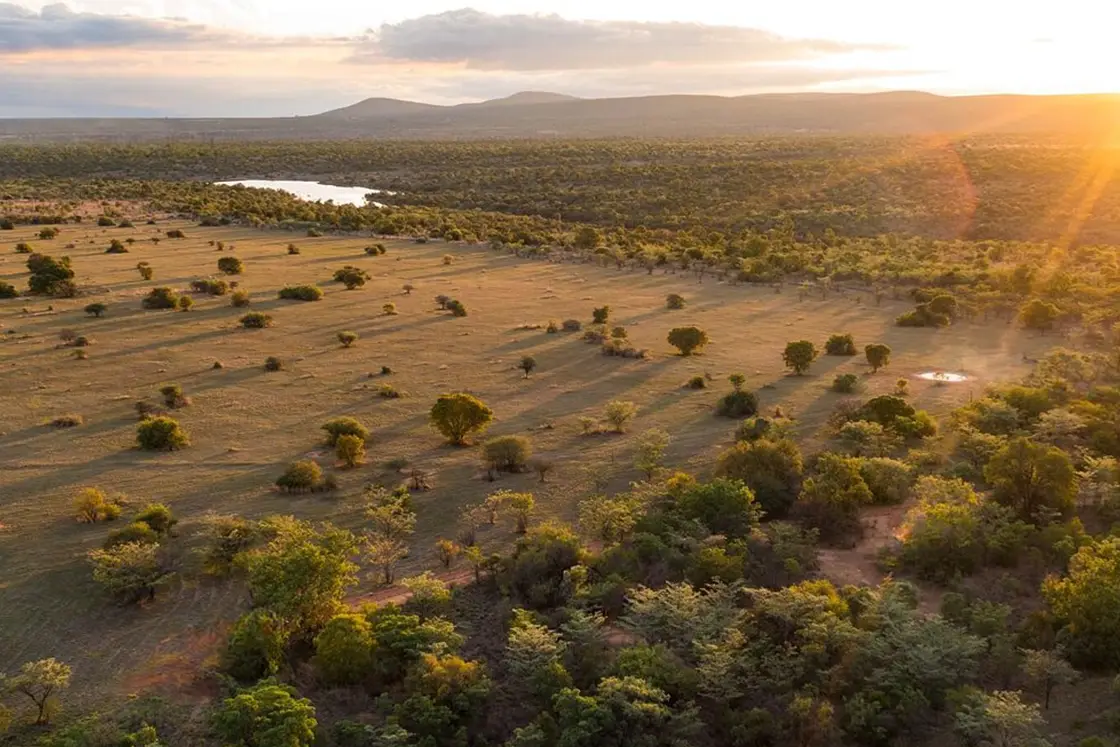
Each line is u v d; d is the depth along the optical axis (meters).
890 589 32.97
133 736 24.77
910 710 26.80
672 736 26.20
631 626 31.19
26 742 25.69
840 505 40.84
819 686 28.66
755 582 34.78
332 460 49.12
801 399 61.62
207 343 74.12
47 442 51.03
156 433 50.12
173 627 32.25
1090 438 48.44
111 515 40.88
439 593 33.00
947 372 69.06
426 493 44.56
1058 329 82.69
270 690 26.03
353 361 70.06
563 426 55.62
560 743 25.33
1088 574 30.89
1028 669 28.28
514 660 29.38
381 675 29.09
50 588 34.62
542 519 41.84
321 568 31.66
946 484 41.00
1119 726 26.08
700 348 75.75
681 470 47.91
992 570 36.16
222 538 36.59
